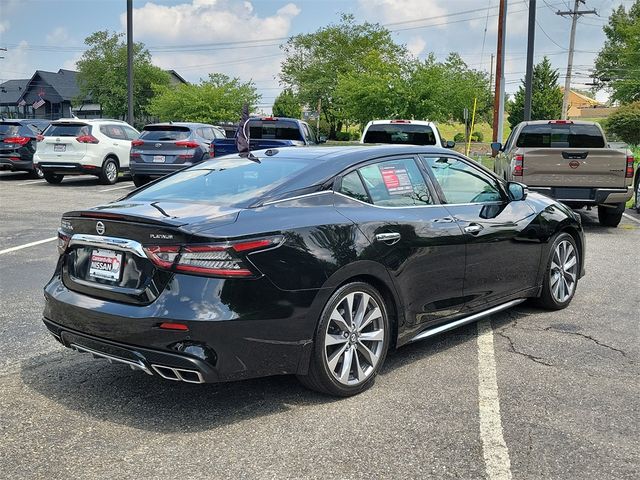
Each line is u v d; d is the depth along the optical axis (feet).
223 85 145.07
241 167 15.29
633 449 11.28
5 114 262.26
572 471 10.52
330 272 12.82
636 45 199.00
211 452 11.13
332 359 13.08
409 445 11.37
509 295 18.17
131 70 93.25
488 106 187.83
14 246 29.66
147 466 10.66
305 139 51.39
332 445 11.38
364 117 106.83
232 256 11.73
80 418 12.48
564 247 20.17
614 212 37.06
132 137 62.44
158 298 11.79
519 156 35.01
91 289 12.87
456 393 13.69
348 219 13.62
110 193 51.42
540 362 15.58
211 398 13.44
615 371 14.99
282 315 12.21
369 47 205.46
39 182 60.64
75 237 13.23
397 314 14.48
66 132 56.54
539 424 12.21
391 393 13.70
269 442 11.50
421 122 46.88
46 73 254.06
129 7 92.53
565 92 159.63
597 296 22.00
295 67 214.48
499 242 17.28
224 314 11.60
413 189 15.66
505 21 71.31
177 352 11.58
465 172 17.40
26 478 10.26
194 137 52.80
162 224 11.84
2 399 13.33
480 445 11.37
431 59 103.14
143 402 13.24
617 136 159.63
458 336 17.67
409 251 14.60
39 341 16.98
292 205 13.23
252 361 12.04
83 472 10.46
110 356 12.50
